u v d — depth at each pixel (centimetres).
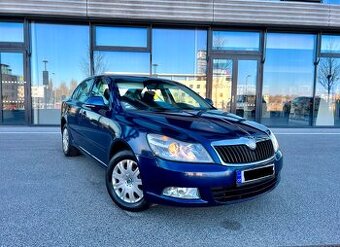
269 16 1109
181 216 343
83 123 495
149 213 349
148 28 1120
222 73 1162
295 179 491
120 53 1125
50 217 334
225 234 306
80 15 1040
